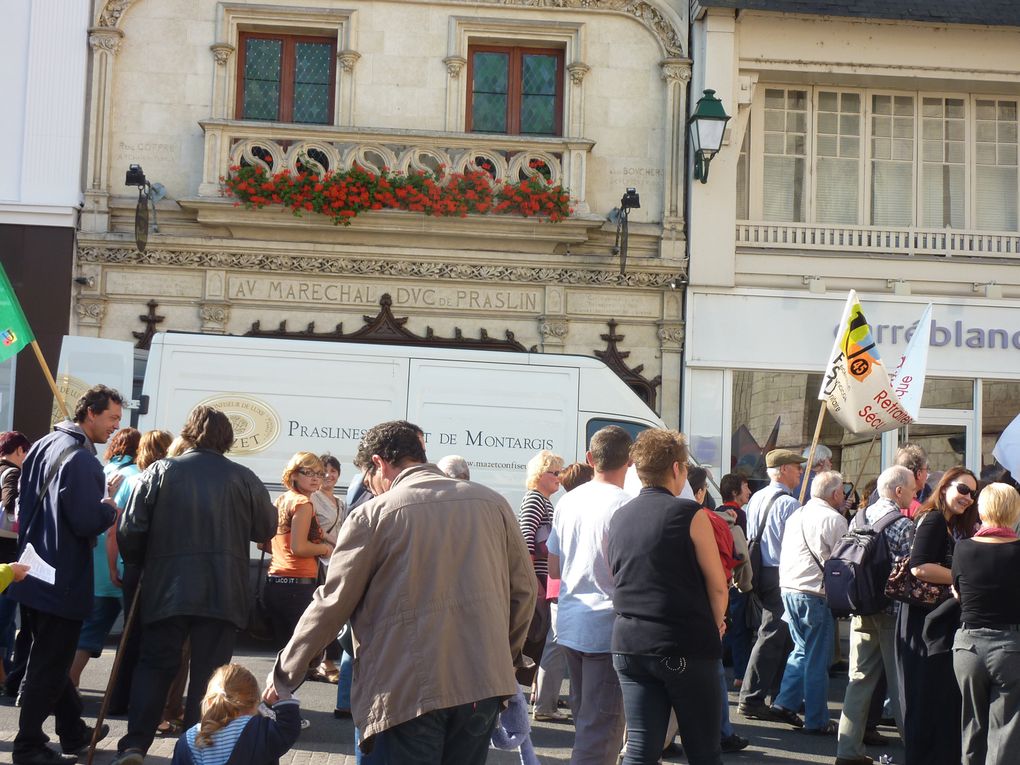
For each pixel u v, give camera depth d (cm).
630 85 1700
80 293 1609
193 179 1642
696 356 1658
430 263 1652
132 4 1648
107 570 824
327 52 1697
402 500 454
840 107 1739
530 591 478
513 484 1264
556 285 1656
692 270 1662
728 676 1091
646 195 1692
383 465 481
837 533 845
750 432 1664
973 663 624
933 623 686
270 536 668
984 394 1702
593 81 1697
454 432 1262
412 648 439
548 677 855
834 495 862
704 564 539
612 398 1288
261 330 1630
